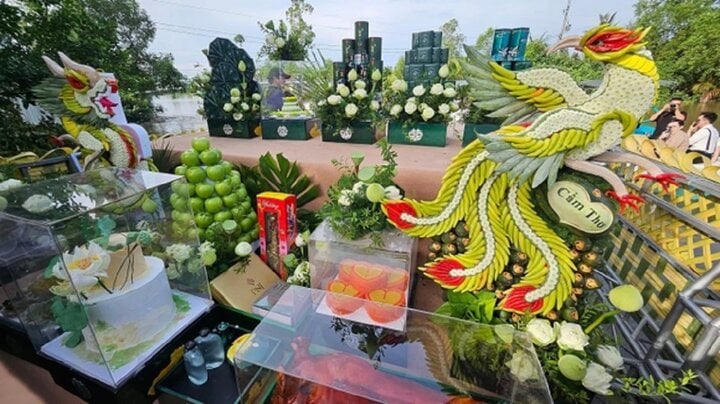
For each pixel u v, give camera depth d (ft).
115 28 10.75
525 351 2.39
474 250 2.72
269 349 2.75
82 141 4.00
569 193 2.20
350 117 5.26
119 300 2.46
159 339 2.75
